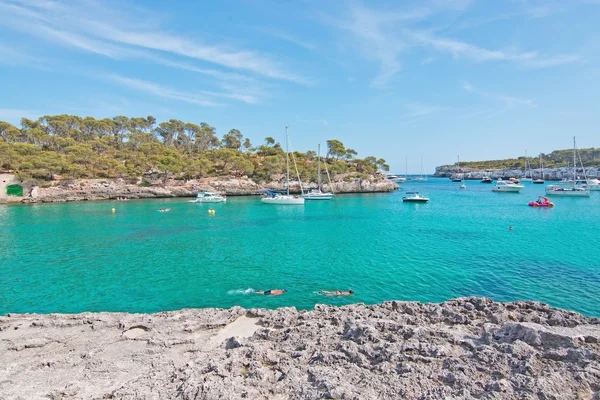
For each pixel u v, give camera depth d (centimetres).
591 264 2480
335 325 1208
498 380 739
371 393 736
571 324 1120
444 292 1989
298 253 3025
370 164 13775
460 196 9638
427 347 923
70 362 1087
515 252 2883
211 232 4188
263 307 1825
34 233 4088
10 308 1841
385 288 2075
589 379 719
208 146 16212
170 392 803
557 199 7925
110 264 2691
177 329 1321
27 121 11981
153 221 5141
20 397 868
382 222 4900
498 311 1279
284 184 10838
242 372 880
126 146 12838
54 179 8906
